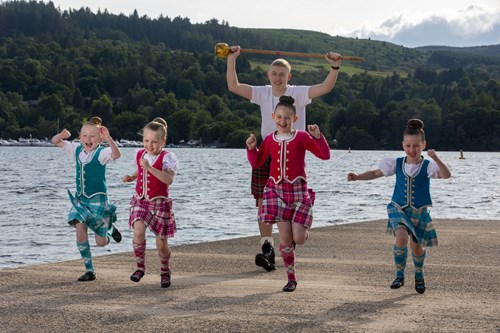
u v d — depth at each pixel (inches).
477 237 440.8
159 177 280.2
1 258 484.7
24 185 1432.1
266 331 215.5
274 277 305.0
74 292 269.6
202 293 268.5
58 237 593.6
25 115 6663.4
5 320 227.1
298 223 273.7
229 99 7347.4
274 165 279.7
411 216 278.4
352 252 378.0
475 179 1736.0
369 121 6013.8
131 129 6491.1
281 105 283.1
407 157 281.3
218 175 1908.2
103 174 307.3
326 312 238.7
